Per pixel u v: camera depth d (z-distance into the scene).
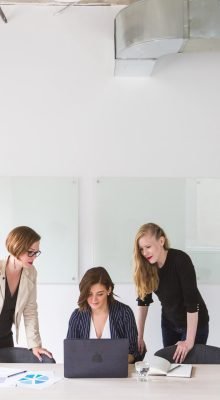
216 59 4.53
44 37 4.54
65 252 4.50
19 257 3.24
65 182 4.51
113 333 3.06
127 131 4.52
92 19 4.54
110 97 4.53
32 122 4.52
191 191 4.52
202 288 4.50
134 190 4.51
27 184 4.51
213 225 4.51
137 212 4.51
